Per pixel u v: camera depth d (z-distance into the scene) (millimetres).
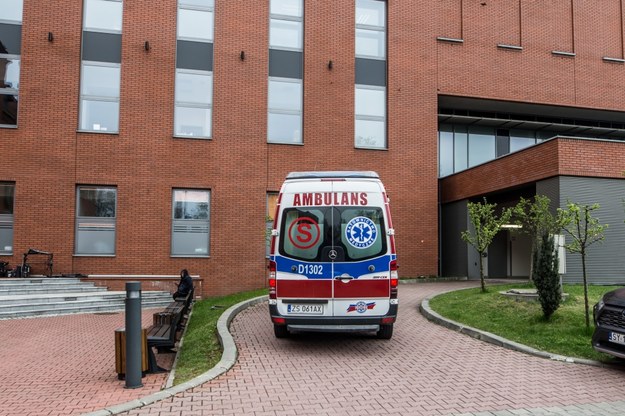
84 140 16172
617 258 13711
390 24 18453
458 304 11219
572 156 13688
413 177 18141
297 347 8117
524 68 19344
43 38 16172
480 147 21203
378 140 18188
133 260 16141
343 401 5539
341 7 18156
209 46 17203
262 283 16828
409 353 7746
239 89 17203
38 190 15781
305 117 17562
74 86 16219
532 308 9922
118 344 6723
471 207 13148
